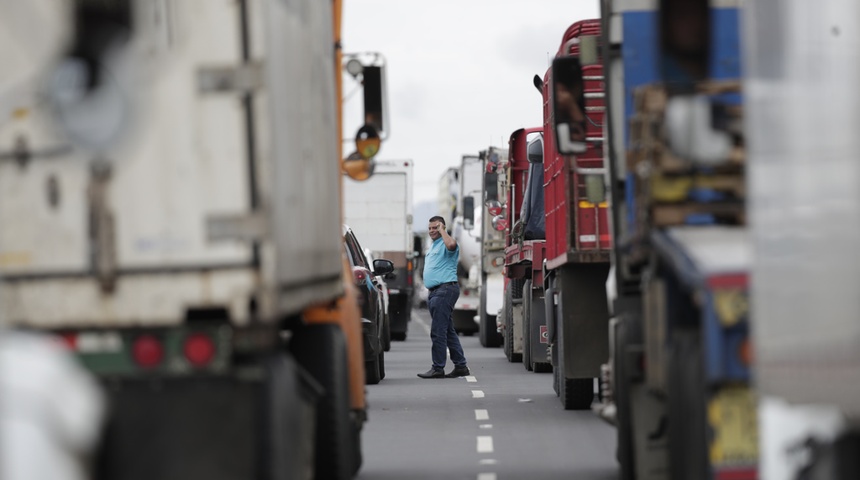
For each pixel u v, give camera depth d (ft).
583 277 139.85
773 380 58.44
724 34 87.51
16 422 46.39
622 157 93.45
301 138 72.90
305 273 72.84
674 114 72.69
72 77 63.21
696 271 64.18
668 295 70.95
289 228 67.62
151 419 62.54
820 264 52.75
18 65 63.36
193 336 62.44
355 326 94.63
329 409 83.30
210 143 62.69
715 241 70.08
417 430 132.77
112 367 62.75
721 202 73.20
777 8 57.47
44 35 63.31
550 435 127.34
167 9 62.90
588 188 111.55
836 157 51.19
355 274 180.24
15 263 63.36
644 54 90.17
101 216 62.95
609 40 94.99
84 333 63.05
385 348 273.33
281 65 67.15
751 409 63.05
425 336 358.43
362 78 95.71
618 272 91.35
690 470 66.85
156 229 62.75
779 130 57.36
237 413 62.54
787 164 56.34
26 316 63.21
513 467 107.04
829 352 52.08
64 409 47.32
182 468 62.44
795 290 55.52
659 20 88.12
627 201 87.92
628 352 82.58
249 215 62.54
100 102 63.10
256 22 62.75
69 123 63.10
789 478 56.54
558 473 103.55
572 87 103.35
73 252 63.10
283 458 63.10
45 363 48.01
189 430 62.49
